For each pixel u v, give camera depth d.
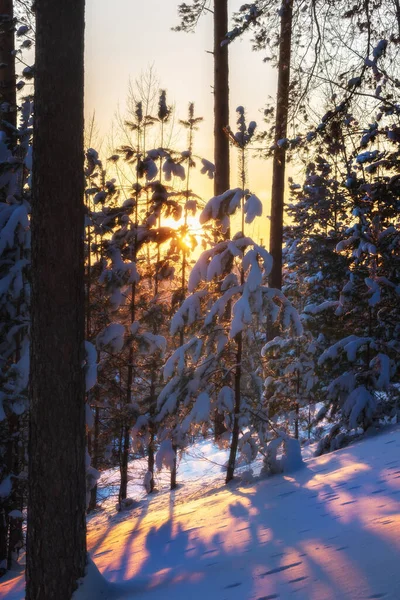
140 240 12.68
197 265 10.45
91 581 5.56
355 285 12.09
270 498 8.02
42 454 5.45
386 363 11.34
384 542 4.62
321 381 13.44
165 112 12.37
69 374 5.50
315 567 4.49
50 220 5.41
